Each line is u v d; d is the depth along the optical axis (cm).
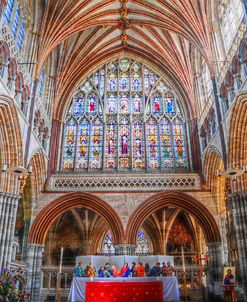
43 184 2736
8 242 2042
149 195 2666
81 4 2783
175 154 3042
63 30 2792
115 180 2745
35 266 2497
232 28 2250
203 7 2583
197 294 2530
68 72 3288
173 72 3341
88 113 3238
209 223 2602
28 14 2489
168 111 3250
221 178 2678
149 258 2473
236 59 2055
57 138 3067
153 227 3444
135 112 3231
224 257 2512
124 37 3388
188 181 2761
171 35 3183
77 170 2962
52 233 3366
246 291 1920
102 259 2467
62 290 2588
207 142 2739
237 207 2080
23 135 2238
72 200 2677
